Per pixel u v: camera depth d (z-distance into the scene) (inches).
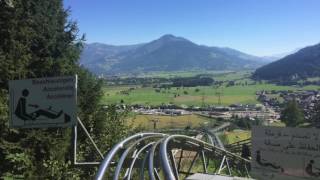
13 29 791.7
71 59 963.3
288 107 4726.9
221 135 3767.2
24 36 821.2
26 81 588.4
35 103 585.3
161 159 386.0
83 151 860.0
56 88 576.4
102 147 876.0
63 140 776.9
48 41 898.1
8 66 753.0
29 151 742.5
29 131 740.0
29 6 855.7
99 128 920.9
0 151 722.2
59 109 578.9
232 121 6087.6
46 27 891.4
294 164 657.6
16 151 738.8
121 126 972.6
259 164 689.0
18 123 588.7
